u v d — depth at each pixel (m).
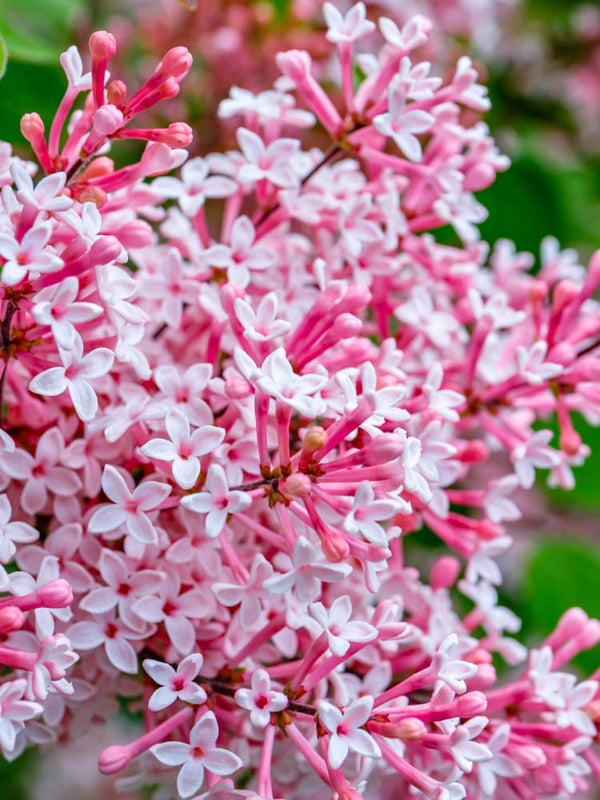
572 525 0.47
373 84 0.33
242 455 0.31
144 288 0.33
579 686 0.32
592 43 0.51
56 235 0.30
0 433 0.31
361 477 0.30
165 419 0.31
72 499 0.32
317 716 0.30
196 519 0.31
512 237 0.41
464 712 0.30
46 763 0.52
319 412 0.30
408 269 0.35
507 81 0.50
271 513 0.32
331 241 0.34
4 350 0.31
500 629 0.34
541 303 0.34
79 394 0.30
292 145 0.33
